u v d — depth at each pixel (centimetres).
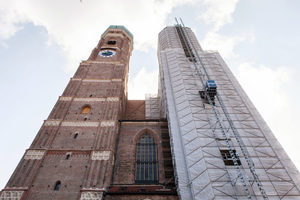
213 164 2459
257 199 2145
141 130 3622
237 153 2531
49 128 3127
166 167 3073
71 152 2812
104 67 4750
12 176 2455
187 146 2753
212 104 3047
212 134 2838
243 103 3375
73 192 2373
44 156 2738
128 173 2939
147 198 2364
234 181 2283
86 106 3688
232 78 3981
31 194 2331
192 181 2362
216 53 4797
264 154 2578
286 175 2356
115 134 3219
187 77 3953
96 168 2603
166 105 3788
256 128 2931
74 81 4175
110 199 2339
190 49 4988
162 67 4522
